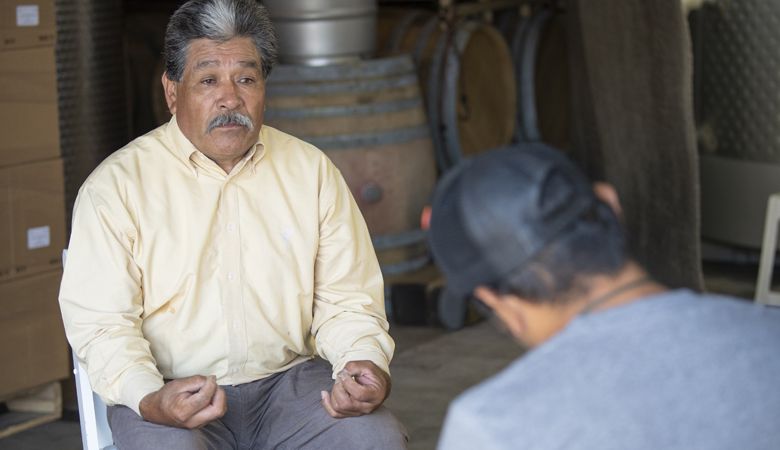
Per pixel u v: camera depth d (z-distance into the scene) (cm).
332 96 509
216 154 276
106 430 279
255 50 276
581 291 157
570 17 628
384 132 515
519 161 160
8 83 386
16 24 386
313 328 290
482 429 149
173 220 275
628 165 561
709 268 625
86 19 471
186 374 279
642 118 541
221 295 277
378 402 268
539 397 150
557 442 147
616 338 152
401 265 532
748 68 577
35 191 399
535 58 659
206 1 274
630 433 146
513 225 155
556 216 156
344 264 288
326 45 519
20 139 392
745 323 155
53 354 411
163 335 277
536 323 161
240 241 279
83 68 472
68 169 470
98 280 268
